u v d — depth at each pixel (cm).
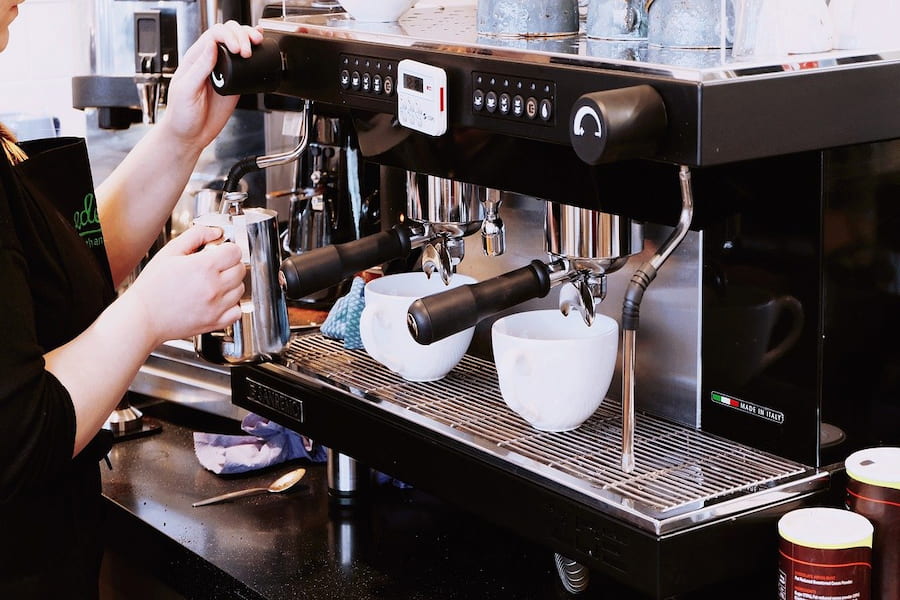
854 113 87
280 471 151
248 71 118
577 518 96
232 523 135
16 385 89
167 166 129
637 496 95
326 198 159
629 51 93
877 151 100
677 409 114
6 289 90
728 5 93
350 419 120
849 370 103
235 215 121
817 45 89
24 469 91
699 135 80
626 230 103
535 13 103
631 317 93
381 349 124
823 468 102
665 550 90
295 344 139
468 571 123
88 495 113
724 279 107
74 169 116
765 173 102
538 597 117
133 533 138
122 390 100
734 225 105
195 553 128
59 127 217
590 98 81
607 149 80
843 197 99
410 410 116
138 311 101
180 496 143
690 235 110
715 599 109
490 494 104
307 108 124
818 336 101
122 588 147
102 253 119
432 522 134
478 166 110
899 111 90
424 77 100
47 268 104
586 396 108
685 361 113
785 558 94
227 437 154
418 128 102
